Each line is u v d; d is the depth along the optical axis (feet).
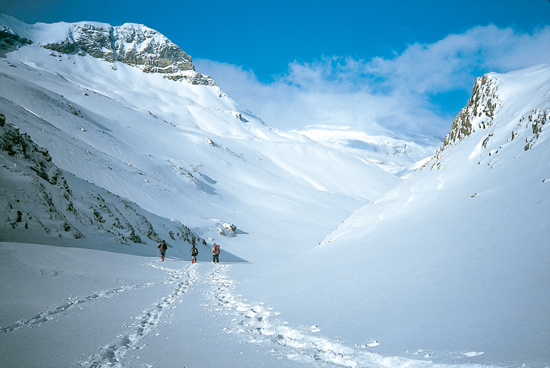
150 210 221.05
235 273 66.13
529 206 51.42
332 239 105.09
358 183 588.50
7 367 20.54
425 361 17.13
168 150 466.70
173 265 82.53
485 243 43.19
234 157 531.50
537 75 114.62
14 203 78.54
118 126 456.04
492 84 127.95
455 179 100.07
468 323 21.70
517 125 94.38
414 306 27.35
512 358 15.65
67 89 578.25
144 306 38.19
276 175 526.57
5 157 93.91
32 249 61.98
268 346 22.97
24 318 33.55
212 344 23.59
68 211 95.76
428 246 52.19
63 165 214.90
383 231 83.35
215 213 286.25
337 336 23.17
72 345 24.71
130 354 22.29
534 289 25.18
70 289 47.01
